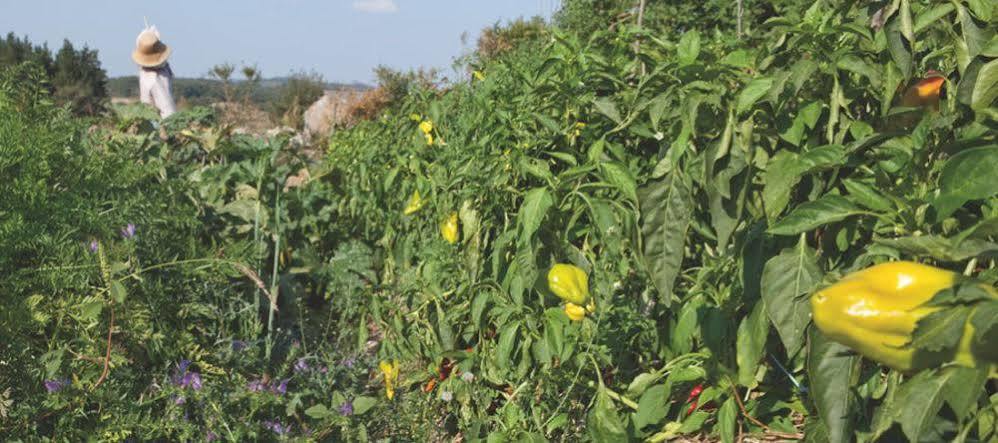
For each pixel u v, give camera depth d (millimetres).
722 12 11062
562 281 3150
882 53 2270
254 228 5430
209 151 6070
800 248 2154
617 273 3402
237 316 4344
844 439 1874
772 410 3051
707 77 2637
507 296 3598
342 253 5738
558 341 3312
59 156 3838
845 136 2488
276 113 23859
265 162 5781
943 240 1533
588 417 3254
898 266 1424
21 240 3373
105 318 3570
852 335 1453
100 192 4047
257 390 3670
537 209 3139
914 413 1428
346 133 7645
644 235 2473
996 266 1711
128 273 3771
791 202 2471
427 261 4316
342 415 3613
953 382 1396
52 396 3117
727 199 2344
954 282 1380
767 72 2535
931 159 2029
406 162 5152
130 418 3229
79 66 29594
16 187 3510
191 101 19656
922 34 2383
